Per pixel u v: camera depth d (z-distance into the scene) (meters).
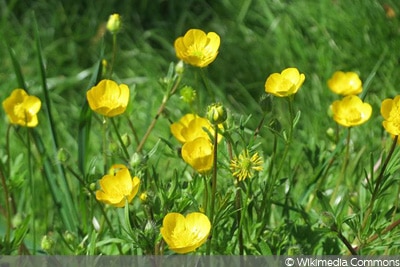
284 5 1.67
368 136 1.41
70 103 1.57
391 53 1.58
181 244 1.07
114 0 1.72
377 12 1.61
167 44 1.67
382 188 1.14
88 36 1.68
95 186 1.19
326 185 1.27
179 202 1.12
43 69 1.27
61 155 1.18
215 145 1.08
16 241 1.16
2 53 1.63
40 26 1.69
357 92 1.28
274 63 1.62
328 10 1.63
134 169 1.13
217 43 1.16
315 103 1.52
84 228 1.24
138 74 1.63
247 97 1.57
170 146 1.15
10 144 1.46
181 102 1.51
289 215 1.23
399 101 1.12
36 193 1.37
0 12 1.72
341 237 1.13
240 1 1.72
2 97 1.55
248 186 1.11
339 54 1.59
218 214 1.11
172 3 1.73
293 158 1.39
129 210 1.13
